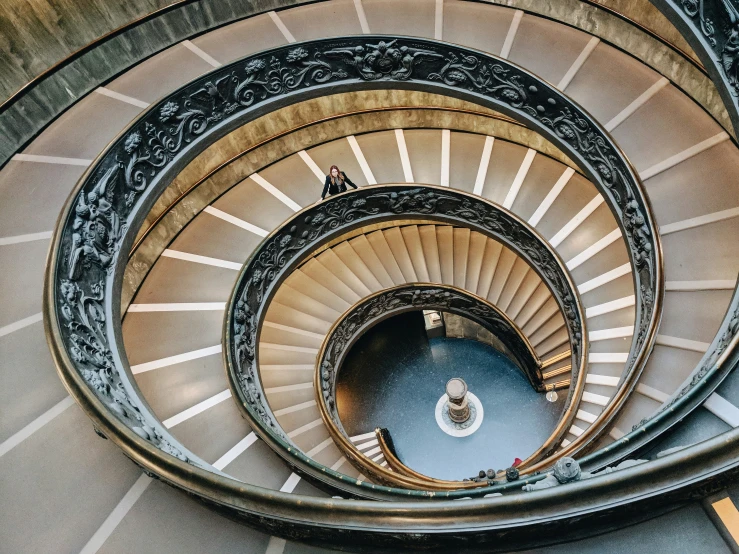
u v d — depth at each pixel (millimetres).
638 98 8953
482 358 15594
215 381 9180
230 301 9422
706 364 5094
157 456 3738
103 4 8867
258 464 7418
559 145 9477
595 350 9539
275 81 9781
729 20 5789
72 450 4590
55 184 7742
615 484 2791
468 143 12641
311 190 12055
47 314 5203
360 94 11977
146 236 10570
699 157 8172
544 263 10977
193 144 9109
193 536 3809
